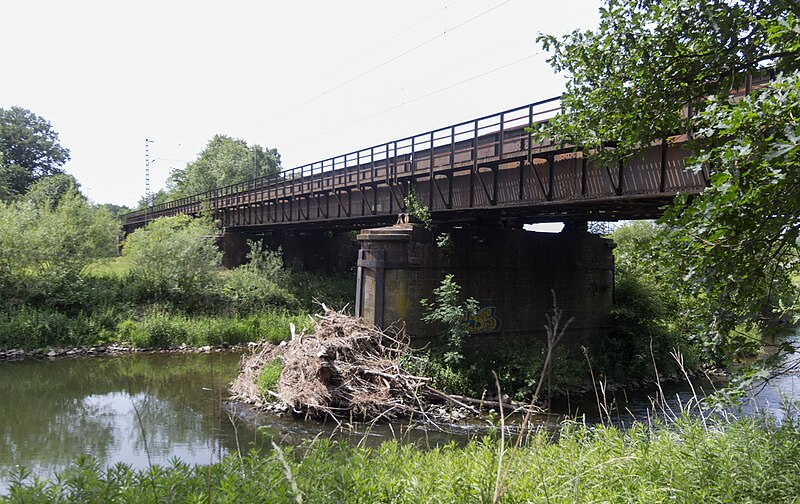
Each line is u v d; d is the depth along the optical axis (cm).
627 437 735
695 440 626
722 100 670
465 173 2056
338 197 2858
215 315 3309
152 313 3116
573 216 2300
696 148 734
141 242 3469
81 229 3334
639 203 1636
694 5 699
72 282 3188
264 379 1911
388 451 694
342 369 1781
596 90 788
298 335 2044
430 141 2103
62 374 2309
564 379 2055
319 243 4600
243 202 4047
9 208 3281
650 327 2530
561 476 562
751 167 536
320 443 664
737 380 589
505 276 2319
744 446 587
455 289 2130
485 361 2088
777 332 587
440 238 2166
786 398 673
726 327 601
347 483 531
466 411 1791
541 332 2383
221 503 464
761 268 582
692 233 568
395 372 1853
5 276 2991
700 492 511
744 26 654
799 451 548
